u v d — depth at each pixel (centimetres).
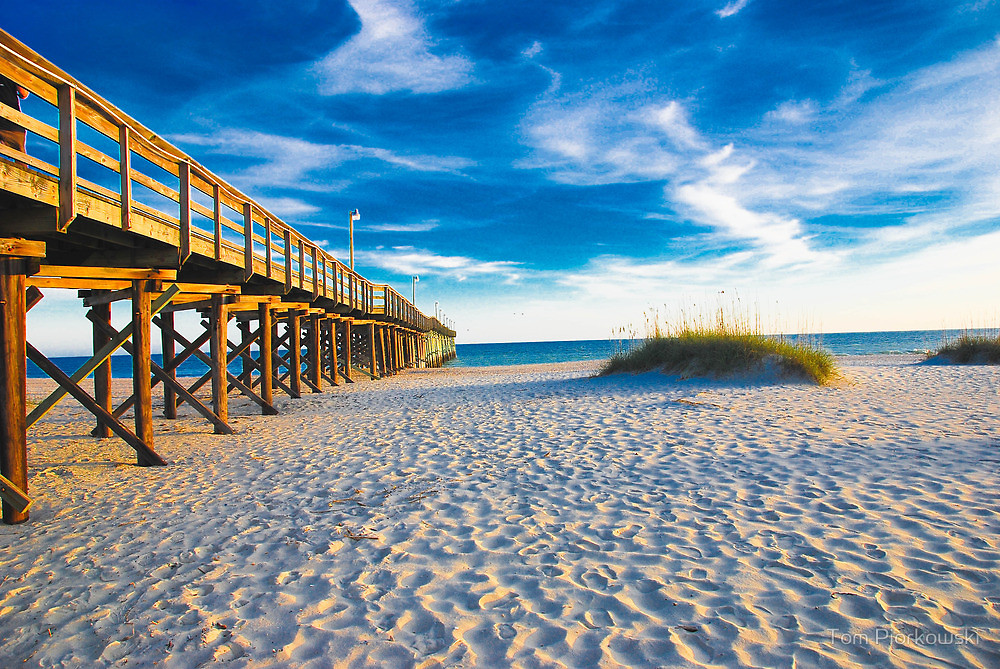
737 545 315
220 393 812
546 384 1291
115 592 289
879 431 586
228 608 268
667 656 214
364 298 1773
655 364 1279
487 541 341
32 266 441
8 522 404
